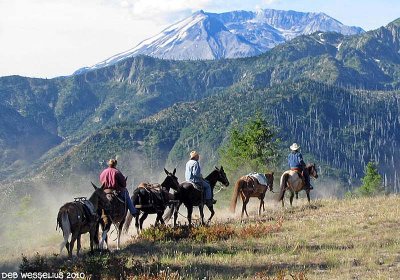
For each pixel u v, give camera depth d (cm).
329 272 1331
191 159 2097
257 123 4650
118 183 1697
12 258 1695
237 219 2314
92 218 1545
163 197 1955
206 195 2088
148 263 1431
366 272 1316
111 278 1262
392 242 1661
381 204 2456
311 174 2731
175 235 1877
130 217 1766
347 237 1775
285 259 1495
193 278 1278
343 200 2709
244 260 1484
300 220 2153
